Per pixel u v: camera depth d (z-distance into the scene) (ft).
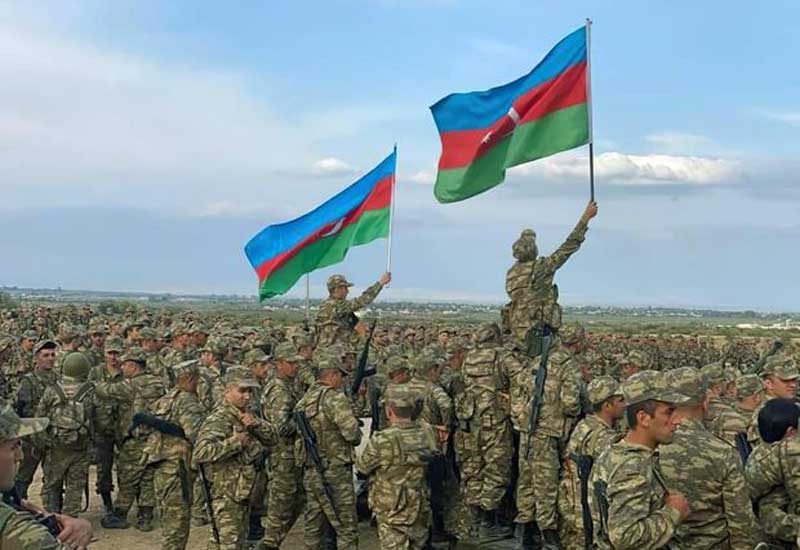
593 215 35.22
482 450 35.60
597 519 16.38
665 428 16.38
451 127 39.60
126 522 38.24
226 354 44.16
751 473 19.67
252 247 48.67
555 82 37.24
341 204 48.26
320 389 30.50
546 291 35.55
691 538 17.30
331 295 43.01
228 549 26.71
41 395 39.06
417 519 26.58
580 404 31.63
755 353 107.14
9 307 145.79
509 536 36.04
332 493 29.99
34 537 12.54
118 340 41.11
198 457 26.43
